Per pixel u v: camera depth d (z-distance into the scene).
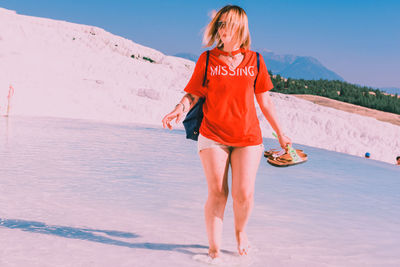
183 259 2.32
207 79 2.23
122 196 3.96
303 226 3.27
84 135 10.66
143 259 2.28
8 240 2.44
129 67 41.94
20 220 2.91
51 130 11.32
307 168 7.44
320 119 26.69
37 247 2.36
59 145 8.00
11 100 19.78
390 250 2.78
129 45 73.69
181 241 2.67
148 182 4.80
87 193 3.99
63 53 40.25
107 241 2.57
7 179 4.37
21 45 37.69
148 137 11.76
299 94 85.62
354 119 29.11
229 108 2.20
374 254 2.67
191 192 4.35
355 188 5.51
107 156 6.95
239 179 2.25
